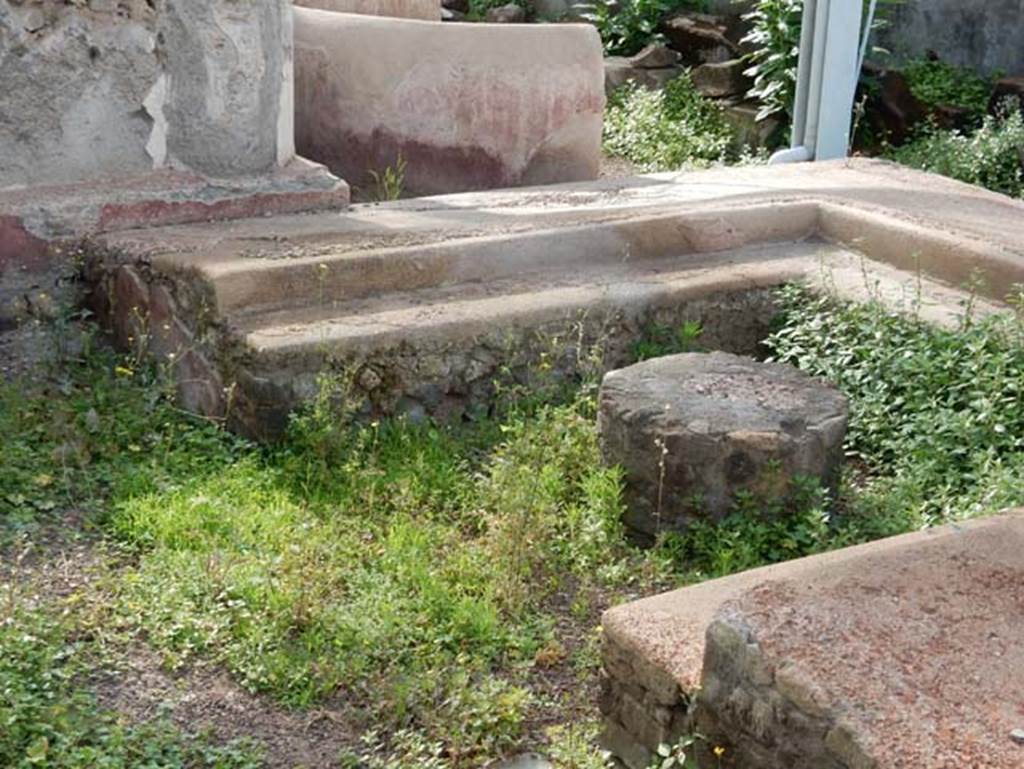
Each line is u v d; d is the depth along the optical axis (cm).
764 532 457
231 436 518
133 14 604
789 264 632
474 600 420
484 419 544
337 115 751
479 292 578
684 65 1107
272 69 643
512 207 666
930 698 272
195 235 594
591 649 403
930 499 483
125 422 516
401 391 534
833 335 577
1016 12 1084
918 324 567
